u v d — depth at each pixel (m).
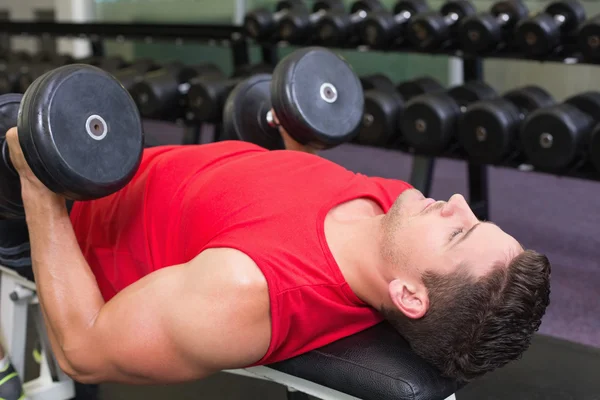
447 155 2.79
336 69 1.78
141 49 6.09
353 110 1.78
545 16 2.72
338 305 1.20
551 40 2.72
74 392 1.82
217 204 1.25
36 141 1.13
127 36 4.41
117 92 1.25
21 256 1.46
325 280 1.17
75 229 1.45
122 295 1.18
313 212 1.24
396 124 2.85
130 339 1.13
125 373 1.18
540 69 4.48
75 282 1.23
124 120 1.25
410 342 1.20
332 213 1.30
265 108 1.92
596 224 3.12
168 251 1.32
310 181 1.33
